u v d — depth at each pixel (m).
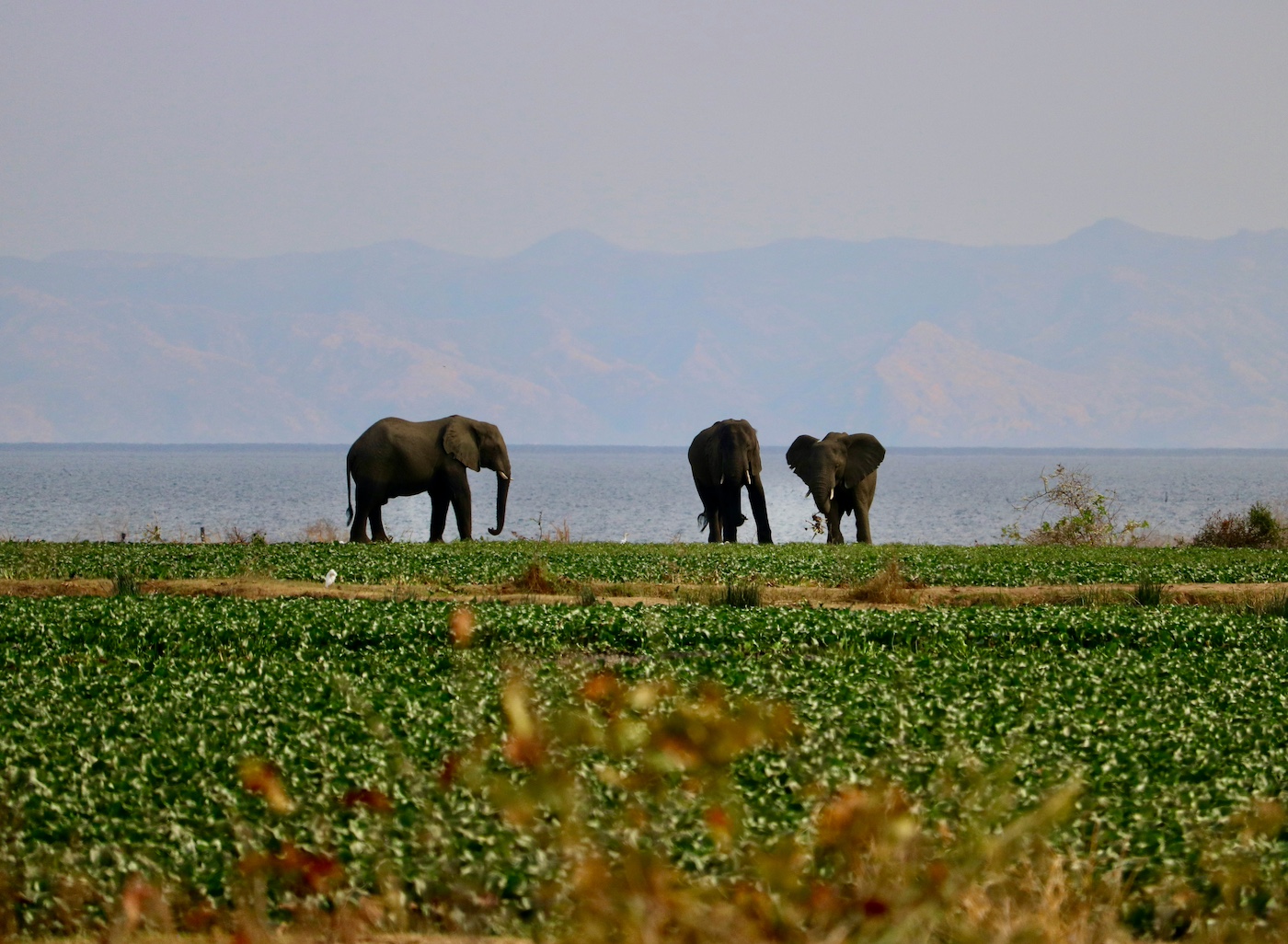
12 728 54.28
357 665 70.50
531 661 72.12
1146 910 36.53
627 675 65.62
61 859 39.16
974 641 80.44
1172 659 73.62
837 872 35.12
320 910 36.72
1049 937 33.66
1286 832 41.03
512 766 44.84
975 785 43.22
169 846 40.25
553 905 35.47
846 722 54.16
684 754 34.72
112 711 57.97
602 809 39.62
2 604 88.50
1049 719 55.78
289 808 40.72
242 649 76.44
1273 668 71.44
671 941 33.22
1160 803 43.72
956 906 33.88
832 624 82.25
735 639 78.56
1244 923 35.72
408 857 39.09
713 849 37.75
